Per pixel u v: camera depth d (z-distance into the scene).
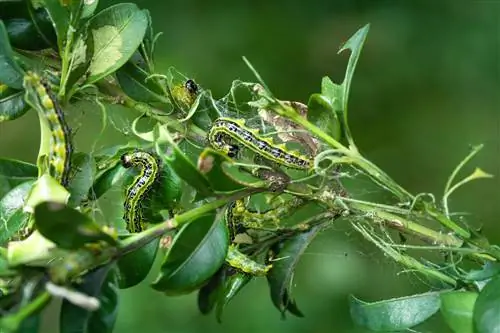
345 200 0.45
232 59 0.89
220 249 0.41
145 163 0.44
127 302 0.70
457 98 0.88
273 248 0.46
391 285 0.68
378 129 0.87
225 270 0.45
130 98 0.45
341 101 0.44
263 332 0.69
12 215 0.43
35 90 0.42
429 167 0.85
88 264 0.39
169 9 0.91
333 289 0.70
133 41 0.43
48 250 0.40
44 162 0.42
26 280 0.39
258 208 0.46
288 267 0.45
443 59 0.89
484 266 0.43
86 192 0.43
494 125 0.85
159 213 0.45
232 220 0.45
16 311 0.39
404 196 0.45
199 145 0.45
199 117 0.45
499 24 0.89
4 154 0.85
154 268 0.71
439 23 0.91
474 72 0.88
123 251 0.40
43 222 0.39
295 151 0.44
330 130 0.44
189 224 0.41
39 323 0.39
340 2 0.93
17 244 0.41
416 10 0.92
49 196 0.42
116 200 0.50
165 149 0.44
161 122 0.45
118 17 0.44
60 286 0.39
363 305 0.44
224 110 0.46
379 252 0.62
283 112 0.44
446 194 0.44
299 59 0.90
